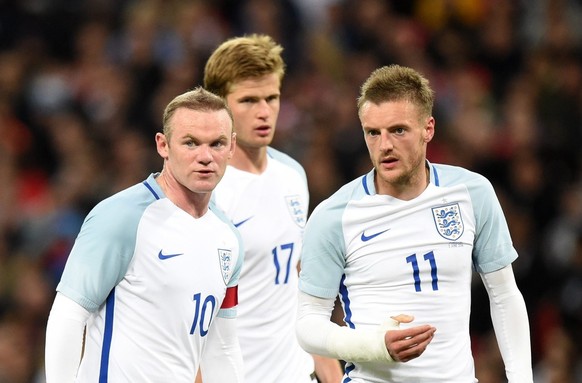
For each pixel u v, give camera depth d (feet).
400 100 69.21
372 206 72.02
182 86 174.70
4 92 182.91
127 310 70.13
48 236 157.58
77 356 68.64
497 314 73.72
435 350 71.15
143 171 161.07
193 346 71.87
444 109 176.86
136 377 69.92
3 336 140.97
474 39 192.54
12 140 177.99
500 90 186.09
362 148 160.45
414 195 72.02
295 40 187.42
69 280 68.90
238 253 74.18
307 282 72.95
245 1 191.93
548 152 165.37
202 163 69.56
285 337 83.97
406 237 71.51
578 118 177.47
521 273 146.92
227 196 82.74
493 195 73.36
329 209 72.79
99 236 69.26
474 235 72.64
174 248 70.74
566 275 146.20
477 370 132.57
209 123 69.62
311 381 85.10
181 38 183.21
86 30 191.72
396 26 191.62
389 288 71.56
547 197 157.69
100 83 180.96
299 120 168.45
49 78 185.37
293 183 86.43
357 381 72.84
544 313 144.56
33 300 147.43
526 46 193.36
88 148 168.14
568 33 193.57
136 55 180.55
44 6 194.18
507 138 170.60
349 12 190.80
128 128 172.76
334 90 176.86
